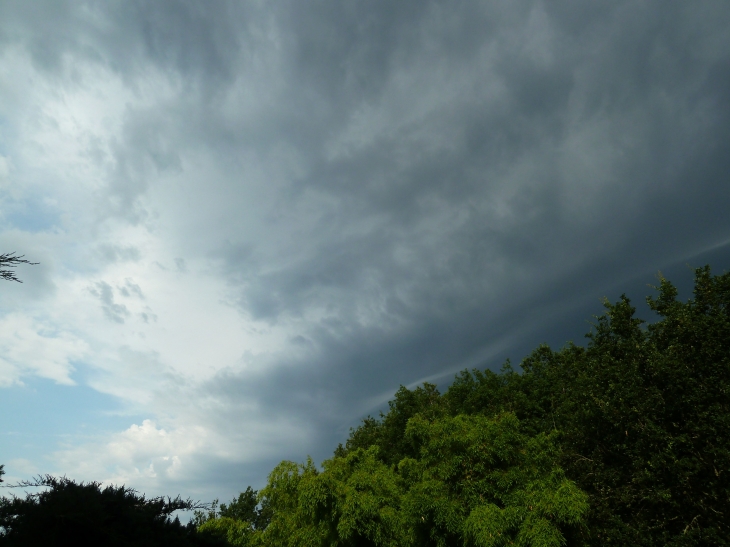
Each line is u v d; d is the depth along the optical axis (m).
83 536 7.48
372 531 16.27
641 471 18.33
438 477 17.31
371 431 41.66
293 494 19.17
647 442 18.75
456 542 16.67
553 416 28.47
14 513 7.29
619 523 18.00
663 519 17.88
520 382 32.47
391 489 19.17
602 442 21.48
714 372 18.72
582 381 23.23
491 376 34.75
